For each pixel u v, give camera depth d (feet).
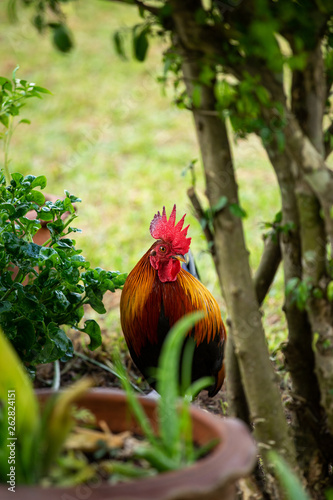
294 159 5.98
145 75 35.27
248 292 6.45
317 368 6.66
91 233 20.06
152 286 9.55
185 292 9.54
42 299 8.40
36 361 8.36
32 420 4.59
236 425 5.11
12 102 9.42
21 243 8.00
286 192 6.60
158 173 25.02
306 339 7.09
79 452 5.15
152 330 9.60
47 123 30.09
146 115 31.32
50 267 8.22
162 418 4.90
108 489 4.09
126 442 5.30
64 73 35.99
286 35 5.92
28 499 3.99
